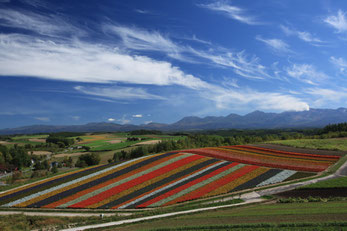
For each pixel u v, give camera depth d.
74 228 29.00
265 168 52.16
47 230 29.61
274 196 37.22
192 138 125.38
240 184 43.47
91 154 98.12
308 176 47.06
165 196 39.56
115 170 53.69
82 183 47.38
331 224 22.38
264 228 22.92
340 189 37.75
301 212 26.61
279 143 82.88
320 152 68.00
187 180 46.25
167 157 60.91
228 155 64.06
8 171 99.69
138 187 44.19
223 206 33.94
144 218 30.81
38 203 39.53
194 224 25.88
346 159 59.25
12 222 32.72
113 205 37.56
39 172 74.94
